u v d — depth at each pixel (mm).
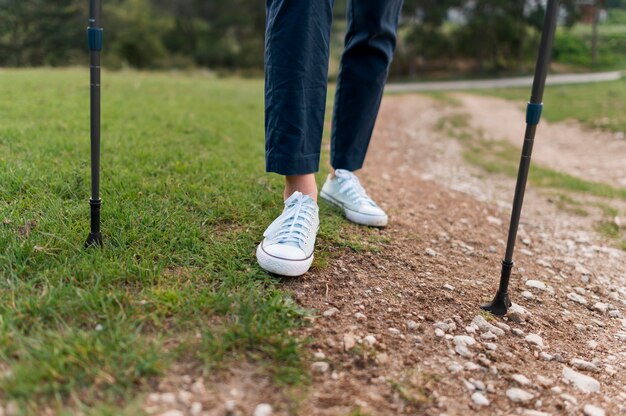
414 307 1568
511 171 4922
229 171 2594
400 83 29219
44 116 3715
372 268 1765
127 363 1124
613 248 2729
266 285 1532
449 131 8664
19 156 2445
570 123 9344
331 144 2135
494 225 2795
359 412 1096
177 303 1341
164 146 3082
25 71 8633
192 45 36156
